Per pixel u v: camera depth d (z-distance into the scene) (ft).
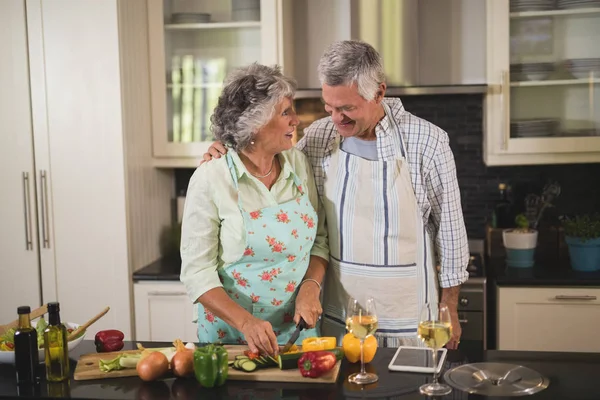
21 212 11.69
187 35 12.21
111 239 11.56
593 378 6.19
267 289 7.43
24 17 11.37
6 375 6.68
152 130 12.39
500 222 12.87
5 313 11.89
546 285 11.21
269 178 7.54
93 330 11.75
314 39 13.17
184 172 13.65
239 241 7.28
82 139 11.46
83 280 11.71
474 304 11.35
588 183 13.01
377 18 11.96
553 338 11.30
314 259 8.02
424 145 7.77
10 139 11.60
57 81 11.41
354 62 7.14
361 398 5.90
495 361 6.67
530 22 11.74
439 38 12.90
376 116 7.71
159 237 12.87
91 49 11.29
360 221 7.93
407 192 7.84
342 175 8.02
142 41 12.07
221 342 7.47
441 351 6.96
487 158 12.05
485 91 11.84
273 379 6.33
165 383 6.36
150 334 11.73
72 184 11.56
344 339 6.72
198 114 12.29
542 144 11.80
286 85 7.07
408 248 7.92
